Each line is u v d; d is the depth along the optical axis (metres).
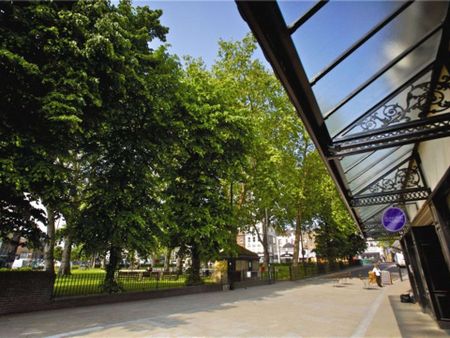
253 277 28.47
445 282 8.57
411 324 9.12
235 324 9.46
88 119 12.09
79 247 15.60
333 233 45.59
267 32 2.03
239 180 24.38
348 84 3.12
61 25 11.05
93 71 11.41
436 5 2.49
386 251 93.88
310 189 35.12
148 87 14.42
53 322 9.21
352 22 2.50
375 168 6.09
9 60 9.12
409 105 3.32
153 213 15.73
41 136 10.59
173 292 17.59
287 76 2.43
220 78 29.33
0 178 8.99
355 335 8.02
